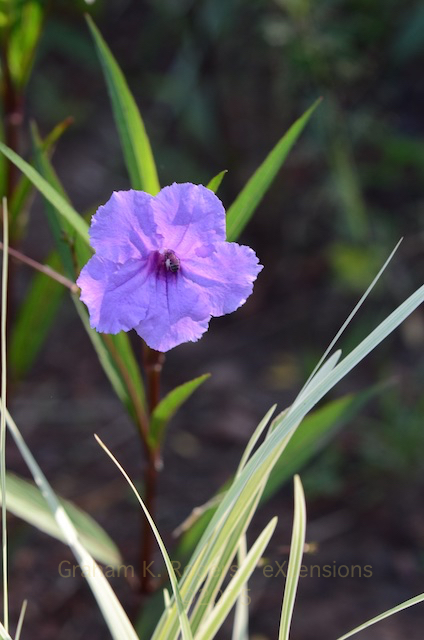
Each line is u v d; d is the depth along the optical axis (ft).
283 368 3.12
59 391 3.03
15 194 1.98
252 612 2.32
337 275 3.24
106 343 1.77
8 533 2.24
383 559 2.41
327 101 3.18
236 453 2.80
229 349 3.23
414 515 2.50
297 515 1.63
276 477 1.90
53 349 3.18
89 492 2.64
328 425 1.91
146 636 1.91
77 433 2.86
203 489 2.67
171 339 1.55
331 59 3.16
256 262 1.54
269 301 3.40
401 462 2.60
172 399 1.74
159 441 1.82
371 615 2.30
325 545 2.44
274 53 3.39
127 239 1.53
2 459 1.56
